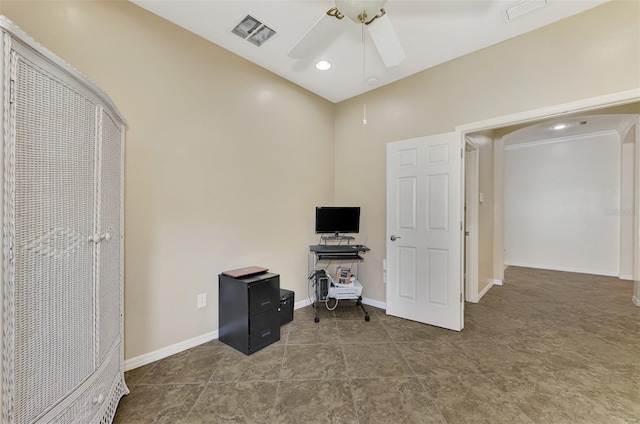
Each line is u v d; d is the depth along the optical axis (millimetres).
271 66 2883
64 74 1135
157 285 2146
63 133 1137
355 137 3604
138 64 2033
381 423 1497
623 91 1906
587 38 2033
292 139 3244
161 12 2098
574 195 5414
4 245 889
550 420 1515
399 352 2271
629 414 1554
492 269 4438
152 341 2119
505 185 6191
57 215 1105
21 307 948
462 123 2668
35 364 997
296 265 3309
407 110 3090
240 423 1502
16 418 920
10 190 910
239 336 2299
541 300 3645
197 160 2387
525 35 2307
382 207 3352
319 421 1515
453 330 2689
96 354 1340
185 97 2303
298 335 2598
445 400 1683
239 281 2307
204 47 2422
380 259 3375
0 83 869
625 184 4789
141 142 2055
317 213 3244
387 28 1700
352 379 1898
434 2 1953
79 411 1205
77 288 1215
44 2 1636
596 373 1960
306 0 1955
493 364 2084
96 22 1837
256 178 2865
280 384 1845
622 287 4270
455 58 2709
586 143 5281
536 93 2258
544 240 5746
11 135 912
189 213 2336
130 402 1663
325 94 3566
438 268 2787
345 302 3559
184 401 1676
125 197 1969
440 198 2781
